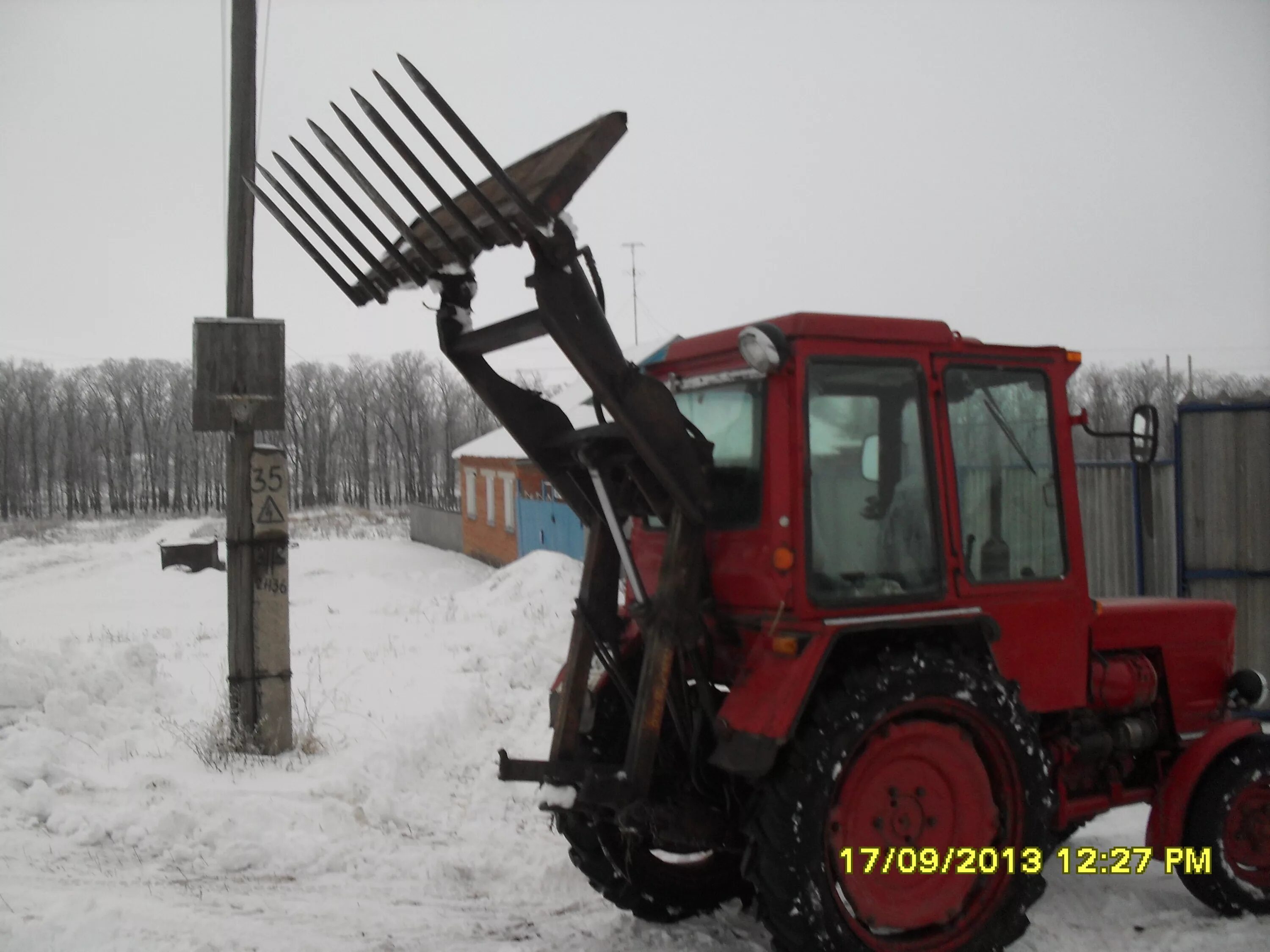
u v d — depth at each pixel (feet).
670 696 12.41
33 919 13.00
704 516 11.62
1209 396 28.09
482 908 14.55
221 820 16.98
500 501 81.05
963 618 12.12
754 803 11.35
